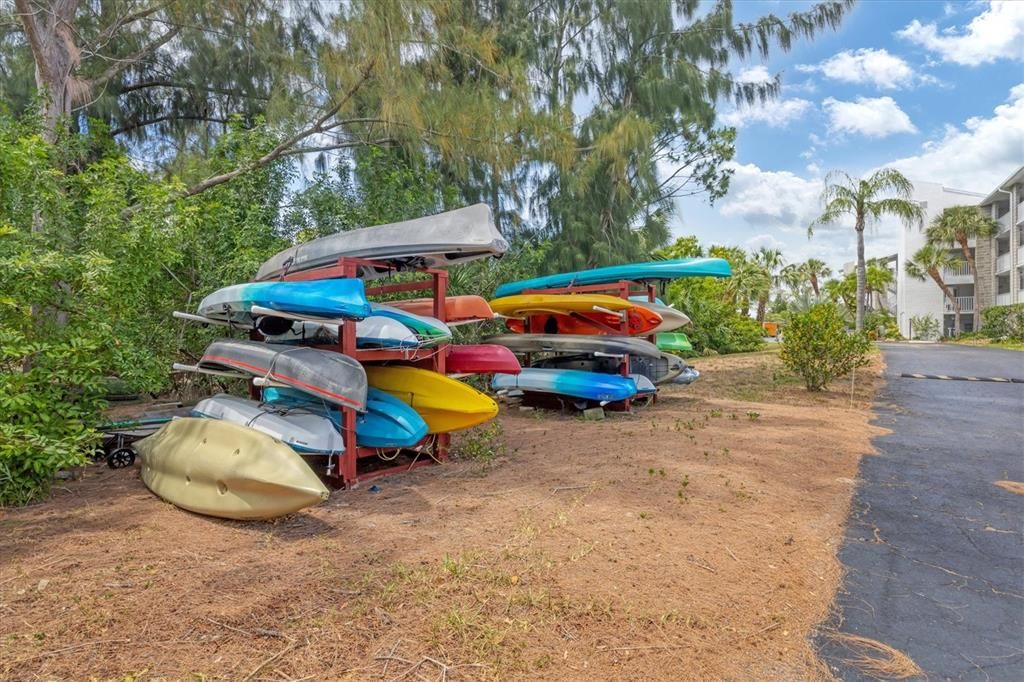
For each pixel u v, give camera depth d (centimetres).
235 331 732
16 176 521
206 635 267
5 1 892
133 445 549
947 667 271
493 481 517
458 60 999
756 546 388
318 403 530
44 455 434
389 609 291
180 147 1232
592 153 1260
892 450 668
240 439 430
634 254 1330
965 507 481
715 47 1533
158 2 941
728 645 280
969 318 4269
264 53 984
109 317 534
